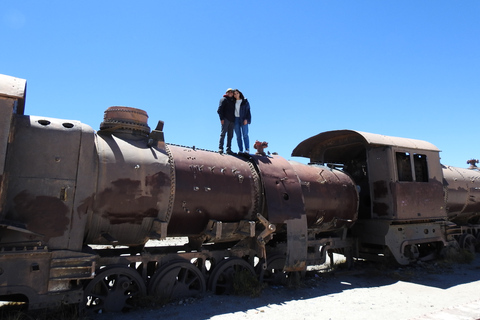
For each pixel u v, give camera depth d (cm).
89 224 575
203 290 682
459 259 1143
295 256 746
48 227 511
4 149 464
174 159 679
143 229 628
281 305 653
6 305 591
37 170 517
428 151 1138
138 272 648
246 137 910
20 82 511
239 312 599
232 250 745
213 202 694
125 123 659
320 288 805
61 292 507
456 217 1423
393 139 1063
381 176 1026
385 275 955
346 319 587
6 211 488
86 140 566
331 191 927
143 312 580
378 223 1017
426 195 1087
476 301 686
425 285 857
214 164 730
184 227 683
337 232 1014
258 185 774
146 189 609
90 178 556
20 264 483
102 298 572
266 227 713
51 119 571
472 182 1391
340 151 1213
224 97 889
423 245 1203
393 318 597
